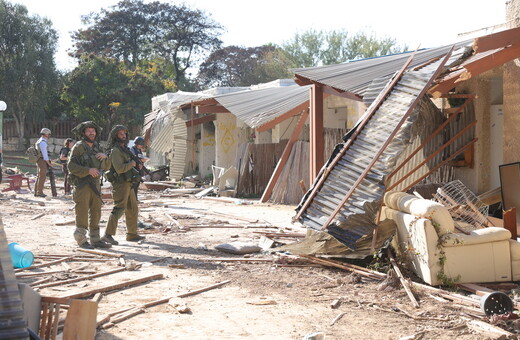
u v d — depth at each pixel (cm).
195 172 2861
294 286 738
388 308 634
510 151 1144
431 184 1285
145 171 1071
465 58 881
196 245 1048
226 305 646
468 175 1313
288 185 1831
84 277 758
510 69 1138
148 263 874
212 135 2850
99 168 991
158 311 618
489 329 549
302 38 5622
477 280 722
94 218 999
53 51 4972
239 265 869
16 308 354
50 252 940
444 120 1122
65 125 5003
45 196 2005
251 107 1938
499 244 728
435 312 616
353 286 734
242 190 2084
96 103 5106
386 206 872
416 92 846
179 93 3172
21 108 4772
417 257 750
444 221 718
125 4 7344
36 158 1984
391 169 791
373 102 918
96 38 7219
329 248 868
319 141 1354
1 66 4744
